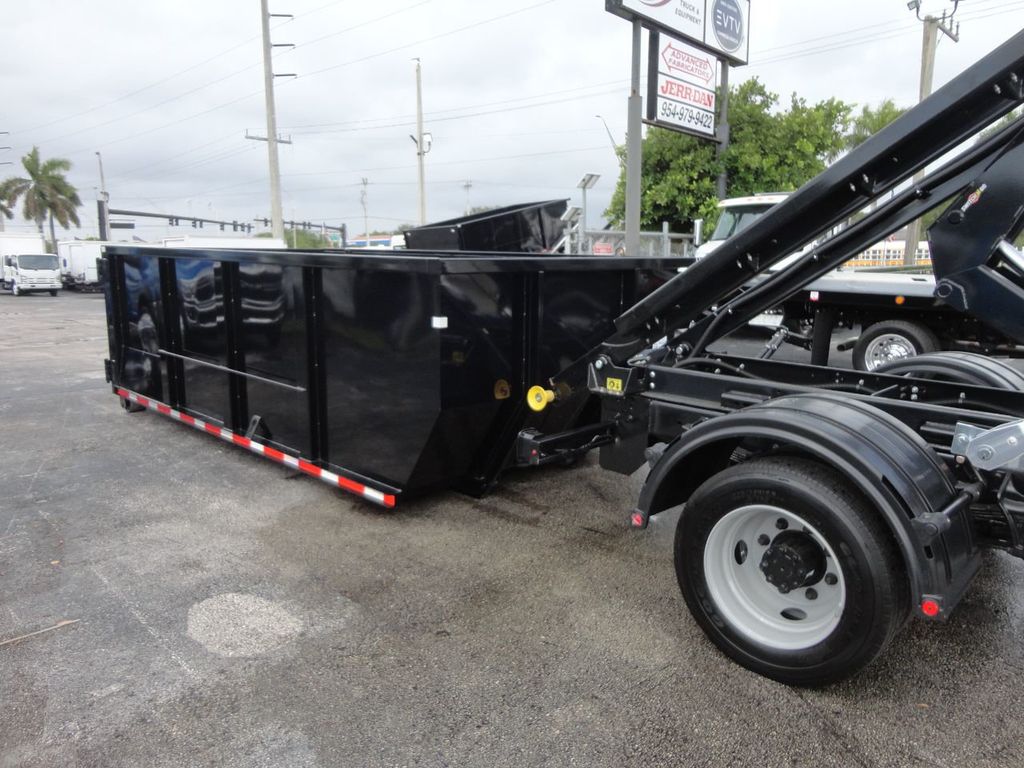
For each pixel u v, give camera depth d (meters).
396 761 2.37
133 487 5.11
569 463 5.49
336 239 72.50
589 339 4.74
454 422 4.07
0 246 41.53
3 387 9.00
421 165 36.19
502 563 3.84
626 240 11.97
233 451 5.97
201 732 2.52
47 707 2.66
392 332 4.05
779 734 2.48
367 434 4.36
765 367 4.27
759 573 2.87
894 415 2.94
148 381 6.61
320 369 4.61
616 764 2.35
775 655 2.73
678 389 3.56
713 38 15.31
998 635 3.09
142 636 3.14
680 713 2.60
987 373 4.00
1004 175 2.73
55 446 6.18
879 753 2.39
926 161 2.79
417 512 4.57
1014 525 2.65
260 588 3.58
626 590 3.53
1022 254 2.74
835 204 3.02
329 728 2.54
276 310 4.78
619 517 4.48
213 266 5.24
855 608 2.50
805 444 2.59
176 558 3.93
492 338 4.14
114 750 2.43
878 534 2.47
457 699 2.69
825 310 8.60
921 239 19.17
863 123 25.98
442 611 3.34
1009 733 2.48
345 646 3.05
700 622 2.98
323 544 4.11
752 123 18.23
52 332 16.72
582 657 2.96
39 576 3.72
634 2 11.90
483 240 7.81
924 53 18.31
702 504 2.89
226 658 2.97
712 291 3.43
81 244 41.22
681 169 18.36
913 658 2.92
